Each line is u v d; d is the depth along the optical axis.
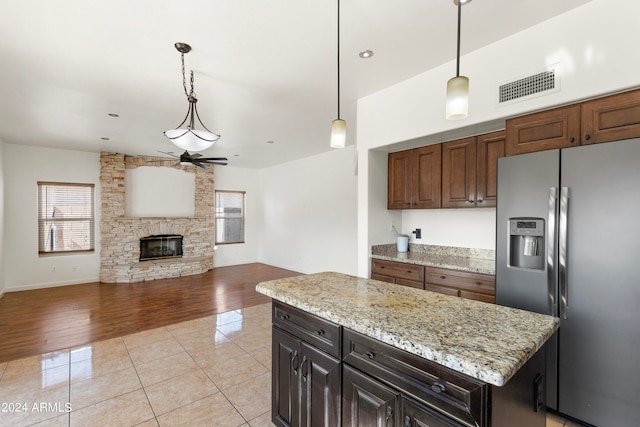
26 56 2.49
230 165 8.00
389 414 1.25
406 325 1.29
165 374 2.71
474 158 3.01
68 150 5.99
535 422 1.26
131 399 2.34
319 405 1.59
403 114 3.03
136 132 4.73
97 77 2.87
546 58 2.10
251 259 8.55
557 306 1.98
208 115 3.98
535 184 2.09
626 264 1.74
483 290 2.68
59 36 2.22
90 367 2.82
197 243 7.41
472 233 3.41
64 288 5.72
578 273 1.90
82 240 6.18
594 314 1.85
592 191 1.85
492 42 2.36
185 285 5.97
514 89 2.26
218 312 4.38
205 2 1.87
